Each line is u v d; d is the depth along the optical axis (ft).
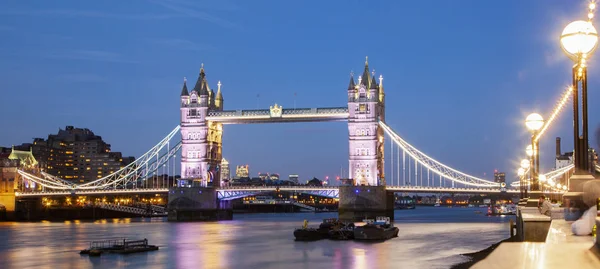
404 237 496.23
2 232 594.24
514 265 59.00
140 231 606.96
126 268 320.91
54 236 538.88
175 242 474.08
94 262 345.51
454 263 318.86
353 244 438.81
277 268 315.17
